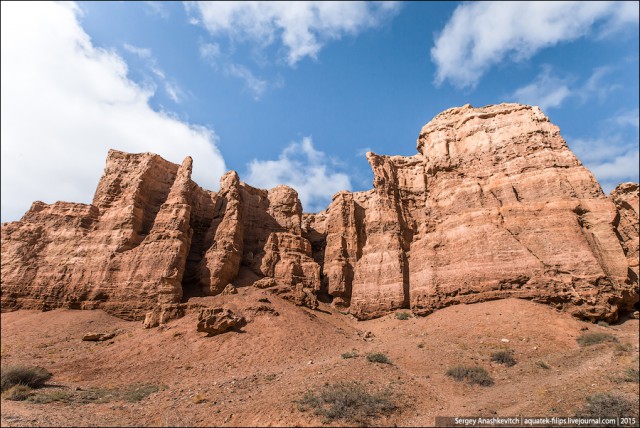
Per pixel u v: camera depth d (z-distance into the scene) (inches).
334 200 2672.2
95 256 1924.2
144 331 1472.7
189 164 2319.1
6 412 621.0
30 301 1806.1
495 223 1581.0
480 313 1325.0
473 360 969.5
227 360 1115.9
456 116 2166.6
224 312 1425.9
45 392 822.5
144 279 1790.1
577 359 908.0
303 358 1144.8
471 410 628.1
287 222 2667.3
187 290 1947.6
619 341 1016.2
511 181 1702.8
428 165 2112.5
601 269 1296.8
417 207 2239.2
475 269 1502.2
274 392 727.1
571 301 1269.7
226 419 585.0
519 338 1094.4
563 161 1656.0
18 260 1934.1
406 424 565.3
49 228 2074.3
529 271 1375.5
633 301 1363.2
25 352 1274.6
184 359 1141.7
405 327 1509.6
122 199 2156.7
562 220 1456.7
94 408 693.3
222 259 1972.2
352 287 2062.0
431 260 1684.3
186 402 716.0
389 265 1930.4
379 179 2284.7
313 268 2295.8
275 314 1560.0
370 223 2174.0
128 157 2378.2
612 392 627.5
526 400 663.1
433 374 886.4
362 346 1331.2
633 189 2233.0
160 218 2038.6
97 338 1439.5
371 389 709.3
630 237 1769.2
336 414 565.3
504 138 1850.4
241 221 2337.6
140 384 934.4
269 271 2212.1
